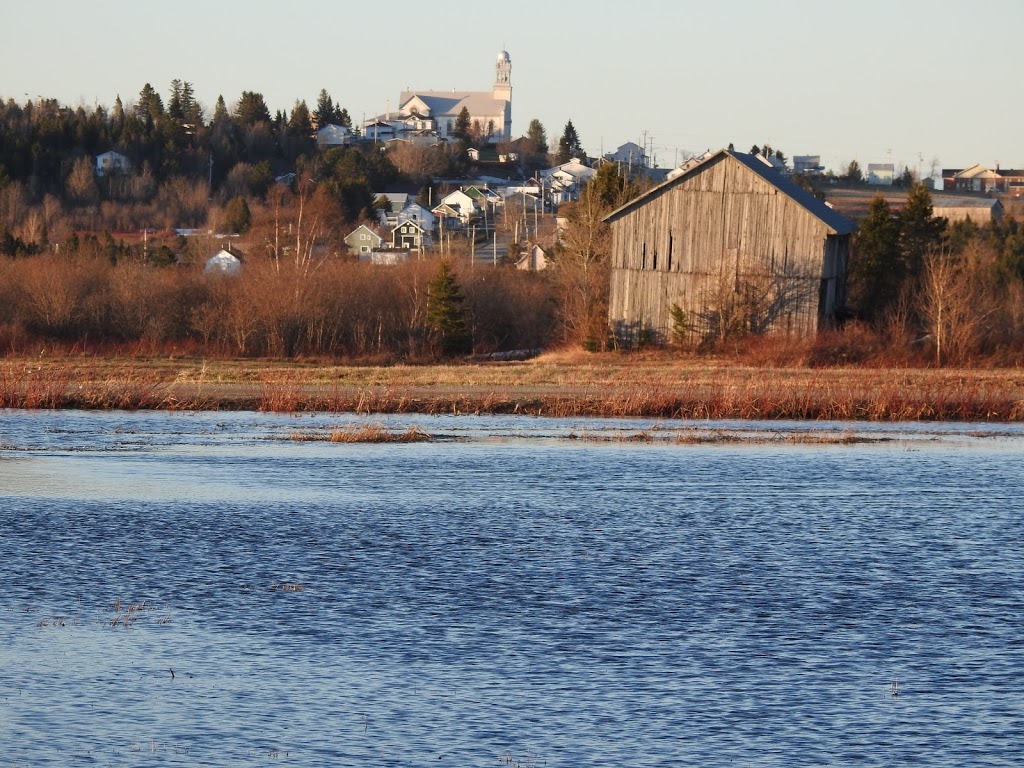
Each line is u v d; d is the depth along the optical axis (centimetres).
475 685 7231
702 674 7438
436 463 15025
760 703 6975
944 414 19338
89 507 12150
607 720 6712
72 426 17938
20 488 13125
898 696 7088
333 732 6519
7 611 8619
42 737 6406
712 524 11675
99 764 6084
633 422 18838
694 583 9525
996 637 8175
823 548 10706
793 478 14162
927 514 12194
